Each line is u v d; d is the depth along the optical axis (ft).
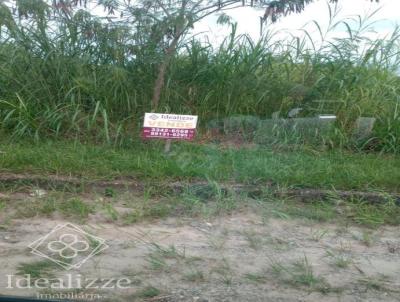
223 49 26.12
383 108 25.22
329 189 18.76
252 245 15.01
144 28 22.25
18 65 24.43
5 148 20.90
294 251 14.79
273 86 25.59
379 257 14.67
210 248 14.75
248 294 12.44
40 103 23.81
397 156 23.22
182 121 20.63
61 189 18.19
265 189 18.24
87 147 21.67
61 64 24.31
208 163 20.30
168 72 25.16
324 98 25.52
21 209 16.63
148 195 17.75
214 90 25.48
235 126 24.62
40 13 22.11
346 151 23.50
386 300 12.43
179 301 12.03
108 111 24.02
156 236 15.31
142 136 21.90
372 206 17.89
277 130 23.90
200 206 17.24
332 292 12.69
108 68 24.00
